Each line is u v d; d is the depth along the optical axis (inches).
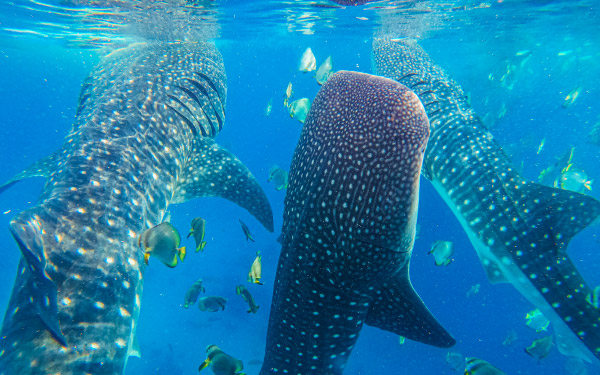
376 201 70.4
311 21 623.2
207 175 224.2
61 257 130.8
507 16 556.1
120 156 177.0
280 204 1135.0
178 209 1049.5
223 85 294.5
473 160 200.5
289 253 84.9
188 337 639.1
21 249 104.4
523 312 734.5
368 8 500.7
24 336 112.6
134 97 211.5
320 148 77.4
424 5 481.1
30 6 455.8
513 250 168.9
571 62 1018.7
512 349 667.4
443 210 820.0
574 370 351.6
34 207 134.6
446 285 788.6
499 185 185.3
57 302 121.6
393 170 69.1
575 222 155.9
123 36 593.3
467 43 841.5
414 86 252.1
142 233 147.3
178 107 227.1
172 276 774.5
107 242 145.7
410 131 69.8
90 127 182.2
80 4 429.4
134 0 409.7
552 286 151.2
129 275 146.9
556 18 574.9
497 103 797.9
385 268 79.1
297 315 90.3
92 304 128.2
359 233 73.2
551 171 296.7
